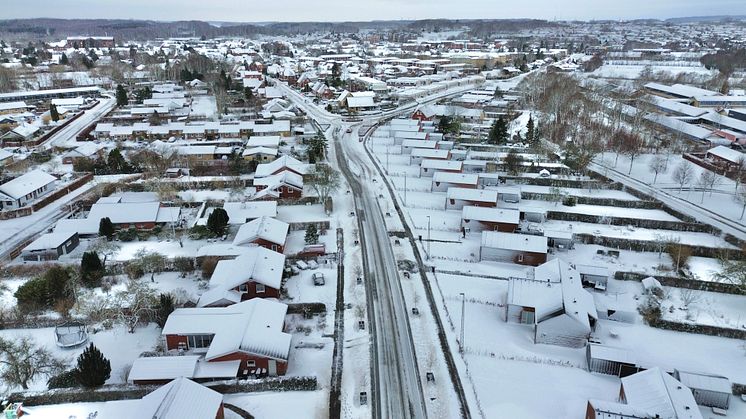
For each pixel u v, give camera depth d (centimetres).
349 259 7112
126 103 17500
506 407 4509
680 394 4138
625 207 9025
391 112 17350
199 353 5119
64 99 18275
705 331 5594
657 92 19512
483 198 8725
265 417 4350
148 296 5644
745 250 7075
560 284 5941
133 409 4353
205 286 6309
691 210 8781
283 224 7612
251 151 11375
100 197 9088
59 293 5962
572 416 4397
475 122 15225
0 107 15775
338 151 12512
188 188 9656
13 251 7056
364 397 4566
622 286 6512
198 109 16888
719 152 11100
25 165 10725
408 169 11169
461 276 6731
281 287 6288
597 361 4919
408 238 7812
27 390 4631
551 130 13300
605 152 12019
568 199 9025
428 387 4772
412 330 5612
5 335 5447
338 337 5475
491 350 5291
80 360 4522
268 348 4866
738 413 4447
